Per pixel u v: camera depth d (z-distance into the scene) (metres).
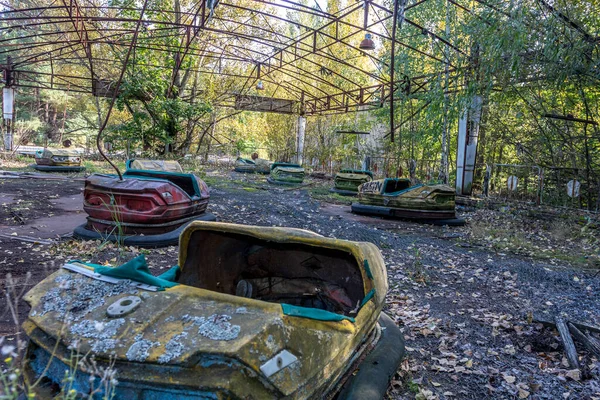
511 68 7.26
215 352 1.33
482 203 11.18
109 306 1.61
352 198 13.51
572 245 7.20
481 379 2.64
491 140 13.53
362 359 2.37
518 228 8.62
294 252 2.96
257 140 33.41
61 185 12.07
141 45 17.25
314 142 26.80
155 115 18.05
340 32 22.16
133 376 1.33
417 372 2.70
